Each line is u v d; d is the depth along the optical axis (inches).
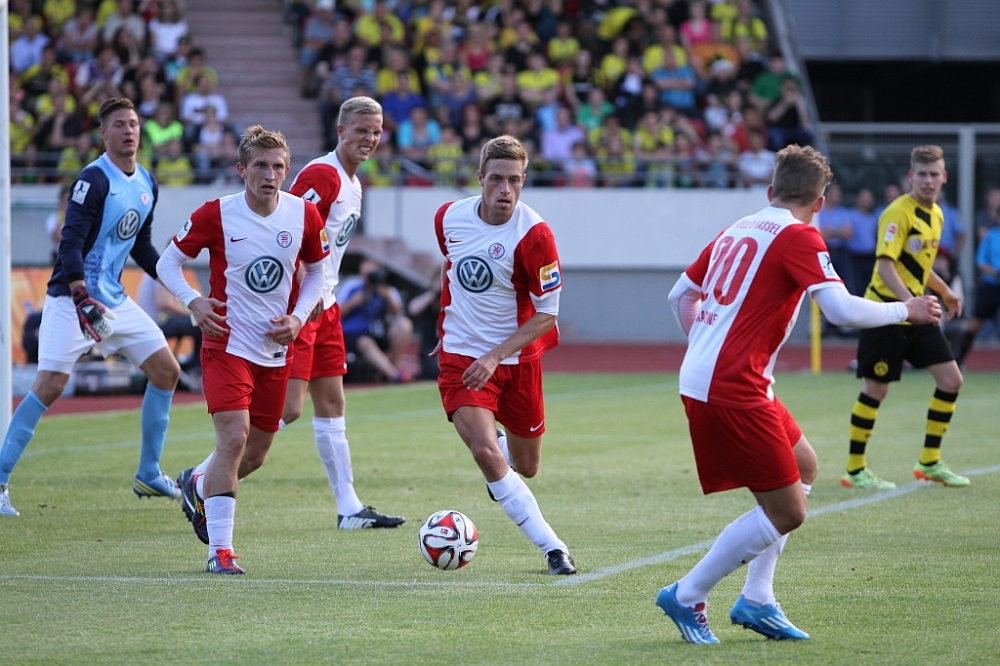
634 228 2650.1
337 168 844.0
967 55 3321.9
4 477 885.2
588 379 2048.5
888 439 1315.2
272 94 2834.6
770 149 2699.3
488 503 935.7
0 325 1000.9
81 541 786.8
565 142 2637.8
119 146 882.8
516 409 721.0
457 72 2682.1
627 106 2689.5
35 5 2775.6
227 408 711.1
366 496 967.6
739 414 536.1
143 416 928.9
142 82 2596.0
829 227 2468.0
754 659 514.3
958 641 541.3
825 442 1290.6
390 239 2529.5
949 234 2335.1
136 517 875.4
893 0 3329.2
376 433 1374.3
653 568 700.7
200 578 676.7
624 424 1457.9
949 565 706.2
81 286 850.1
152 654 522.0
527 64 2701.8
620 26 2832.2
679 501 943.0
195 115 2576.3
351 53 2640.3
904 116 3587.6
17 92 2586.1
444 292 722.2
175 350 1827.0
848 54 3339.1
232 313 721.6
